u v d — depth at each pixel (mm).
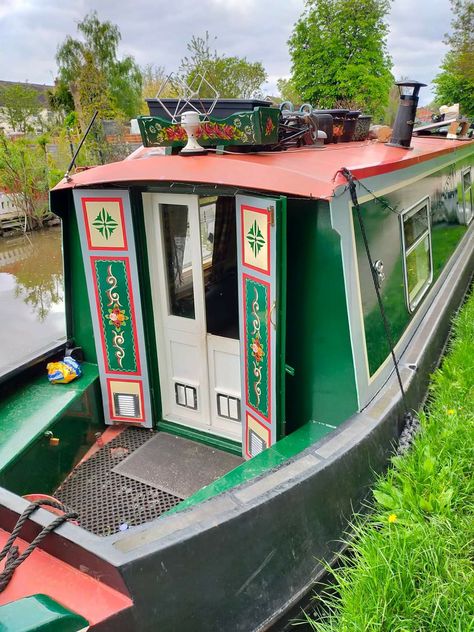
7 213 16969
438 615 2045
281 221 2379
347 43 24125
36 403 3166
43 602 1469
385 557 2201
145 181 2838
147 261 3273
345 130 4742
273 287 2486
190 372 3477
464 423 3215
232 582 1810
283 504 1971
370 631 1985
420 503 2551
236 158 2834
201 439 3463
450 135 6789
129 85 25562
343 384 2660
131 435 3607
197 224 3047
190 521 1766
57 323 8906
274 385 2668
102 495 3016
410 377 3117
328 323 2600
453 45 24688
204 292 3240
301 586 2068
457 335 4562
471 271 6242
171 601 1641
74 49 24453
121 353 3451
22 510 1743
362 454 2420
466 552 2391
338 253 2461
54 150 20734
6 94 36250
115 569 1502
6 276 12031
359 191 2635
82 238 3240
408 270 3666
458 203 6102
